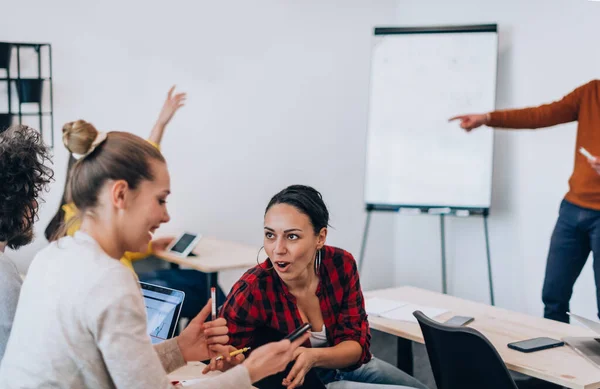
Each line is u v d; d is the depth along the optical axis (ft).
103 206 3.99
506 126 11.79
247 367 4.44
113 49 13.32
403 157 15.11
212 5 14.33
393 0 16.67
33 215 5.61
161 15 13.76
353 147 16.44
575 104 11.45
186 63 14.14
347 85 16.21
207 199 14.66
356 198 16.60
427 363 12.57
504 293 15.05
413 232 16.80
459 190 14.73
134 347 3.70
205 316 5.26
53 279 3.85
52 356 3.73
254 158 15.16
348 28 16.08
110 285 3.75
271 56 15.16
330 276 6.86
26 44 12.38
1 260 5.20
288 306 6.59
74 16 12.85
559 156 13.80
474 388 6.07
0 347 5.04
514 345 6.91
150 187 4.04
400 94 15.12
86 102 13.12
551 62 13.87
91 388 3.80
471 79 14.64
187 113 14.25
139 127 13.74
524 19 14.35
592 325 6.89
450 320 7.85
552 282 11.74
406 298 8.99
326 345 7.02
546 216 14.14
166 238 12.59
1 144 5.38
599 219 11.06
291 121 15.56
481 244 15.46
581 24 13.24
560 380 6.02
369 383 7.13
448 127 14.79
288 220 6.22
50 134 12.80
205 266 11.07
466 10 15.40
